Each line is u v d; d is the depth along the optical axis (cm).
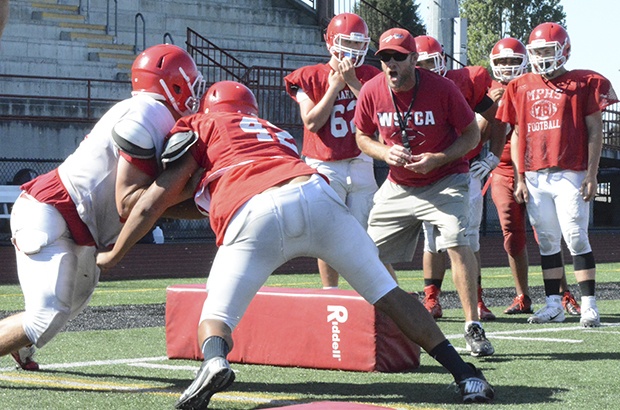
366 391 909
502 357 1108
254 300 1062
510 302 1778
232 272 809
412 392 902
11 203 3484
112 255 862
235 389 923
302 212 813
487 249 3450
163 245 3475
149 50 927
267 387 934
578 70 1401
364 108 1116
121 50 4509
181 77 918
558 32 1375
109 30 4606
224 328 801
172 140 840
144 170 862
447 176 1112
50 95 4106
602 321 1480
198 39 4844
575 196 1388
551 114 1395
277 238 810
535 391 903
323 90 1310
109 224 917
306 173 830
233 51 4434
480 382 852
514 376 985
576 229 1392
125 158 861
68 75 4234
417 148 1096
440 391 905
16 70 4103
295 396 888
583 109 1387
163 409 819
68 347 1203
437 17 4047
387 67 1073
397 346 1012
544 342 1230
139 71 916
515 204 1564
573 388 918
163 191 839
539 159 1411
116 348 1198
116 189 867
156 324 1441
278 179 821
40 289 880
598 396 879
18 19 4381
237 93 912
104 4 4688
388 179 1157
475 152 1466
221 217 817
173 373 1010
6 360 1099
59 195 894
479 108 1375
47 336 883
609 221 5359
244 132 856
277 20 5153
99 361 1091
